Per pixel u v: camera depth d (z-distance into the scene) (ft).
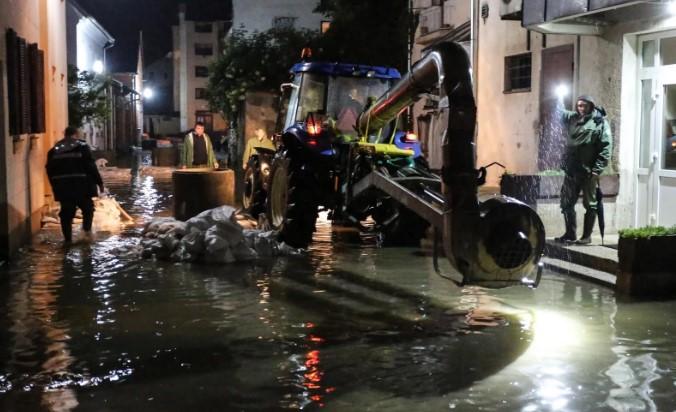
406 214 36.99
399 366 18.76
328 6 97.55
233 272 30.66
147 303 25.30
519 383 17.49
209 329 22.15
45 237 39.50
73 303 25.26
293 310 24.40
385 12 88.99
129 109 176.76
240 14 149.89
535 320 23.11
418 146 37.58
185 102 255.29
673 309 24.36
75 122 90.89
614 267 28.55
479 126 51.13
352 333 21.75
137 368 18.61
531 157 44.80
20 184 36.32
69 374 18.15
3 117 32.40
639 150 35.27
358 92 38.99
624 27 35.01
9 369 18.51
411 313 24.06
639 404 16.17
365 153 34.04
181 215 44.27
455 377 17.93
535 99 44.32
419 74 26.76
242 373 18.22
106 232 41.34
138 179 80.12
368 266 31.96
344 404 16.21
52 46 52.24
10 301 25.49
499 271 21.12
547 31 36.04
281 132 42.88
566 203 31.96
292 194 35.50
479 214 21.01
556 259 31.58
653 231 26.50
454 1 65.92
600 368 18.53
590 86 37.76
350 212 35.81
